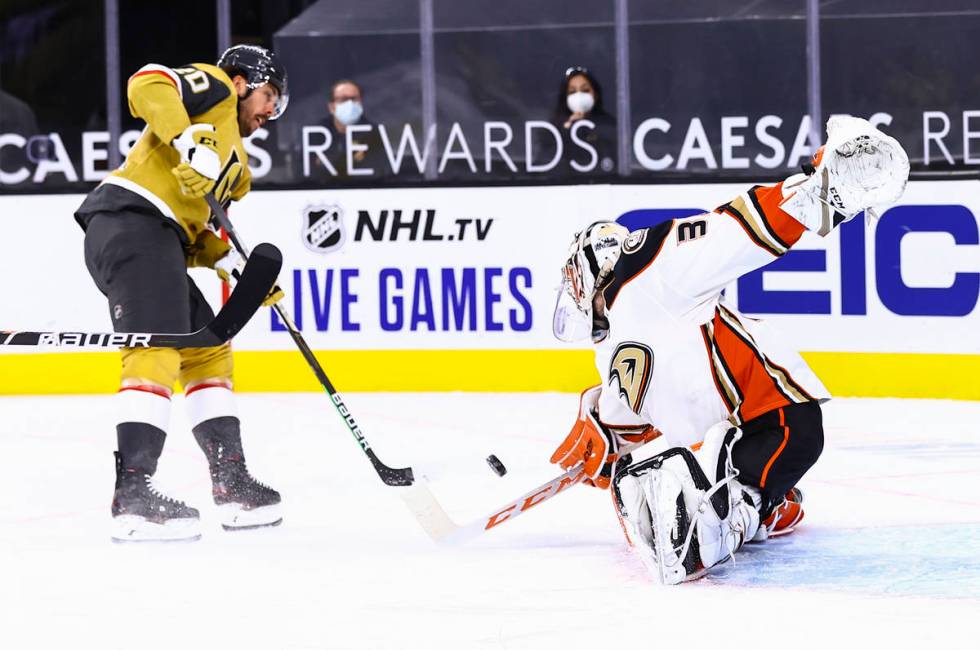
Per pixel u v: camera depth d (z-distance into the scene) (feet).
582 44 66.44
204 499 38.78
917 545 30.55
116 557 30.99
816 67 63.87
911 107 63.57
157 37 67.26
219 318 31.73
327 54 67.51
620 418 29.89
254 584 28.12
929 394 57.16
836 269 58.39
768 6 64.69
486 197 62.54
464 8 66.74
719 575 27.89
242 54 35.37
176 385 64.34
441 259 63.00
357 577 28.63
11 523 35.47
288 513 36.40
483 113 67.10
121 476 32.58
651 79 66.03
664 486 26.76
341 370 63.67
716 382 27.86
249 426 52.75
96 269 33.91
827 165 24.94
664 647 22.86
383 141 67.31
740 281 59.77
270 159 67.72
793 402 28.04
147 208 33.45
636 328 27.66
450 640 23.59
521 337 62.49
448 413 55.67
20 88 67.21
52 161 67.51
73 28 67.10
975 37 62.49
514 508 30.76
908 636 23.25
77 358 63.87
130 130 67.41
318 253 63.77
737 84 65.31
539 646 23.09
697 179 61.52
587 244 28.94
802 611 25.00
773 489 28.35
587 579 27.91
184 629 24.67
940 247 56.65
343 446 47.85
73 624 25.18
